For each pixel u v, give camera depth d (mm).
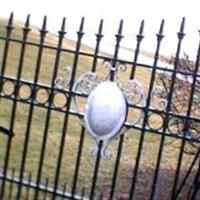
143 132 2346
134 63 2344
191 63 3332
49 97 2486
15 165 3600
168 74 3225
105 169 3953
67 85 2445
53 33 7828
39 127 4582
